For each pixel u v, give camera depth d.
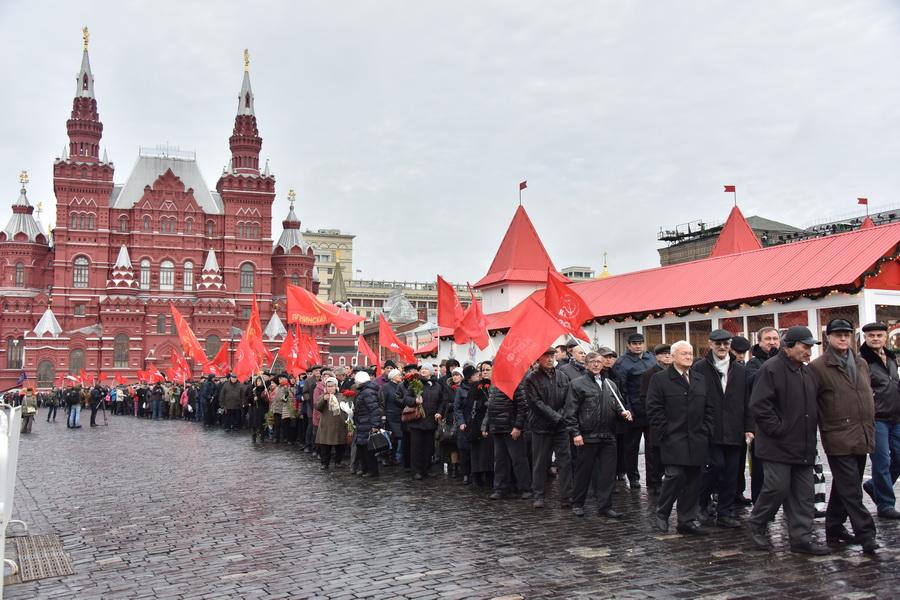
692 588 7.64
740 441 10.31
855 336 22.14
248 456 22.27
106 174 98.62
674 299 28.45
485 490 14.63
